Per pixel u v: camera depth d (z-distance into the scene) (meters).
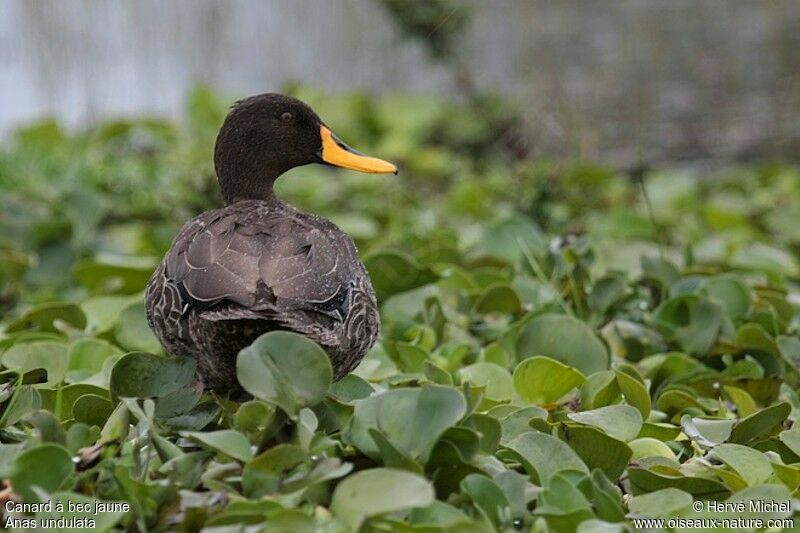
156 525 6.79
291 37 23.67
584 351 10.23
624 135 21.77
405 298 11.76
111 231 15.98
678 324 11.18
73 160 18.53
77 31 21.58
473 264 13.50
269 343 7.33
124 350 10.80
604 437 7.83
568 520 6.89
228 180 10.52
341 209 18.20
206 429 8.05
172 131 20.42
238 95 22.27
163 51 22.59
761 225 17.58
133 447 7.36
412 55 24.12
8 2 25.05
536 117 19.58
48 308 11.23
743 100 23.05
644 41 23.22
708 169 21.95
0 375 8.73
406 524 6.61
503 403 9.09
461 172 20.67
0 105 22.88
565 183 17.38
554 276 12.11
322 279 8.20
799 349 10.90
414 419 7.29
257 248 8.24
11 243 14.17
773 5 24.88
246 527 6.55
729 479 7.69
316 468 7.03
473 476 7.09
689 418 8.60
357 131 22.36
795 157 22.33
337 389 8.56
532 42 22.70
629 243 14.30
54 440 7.30
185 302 8.34
